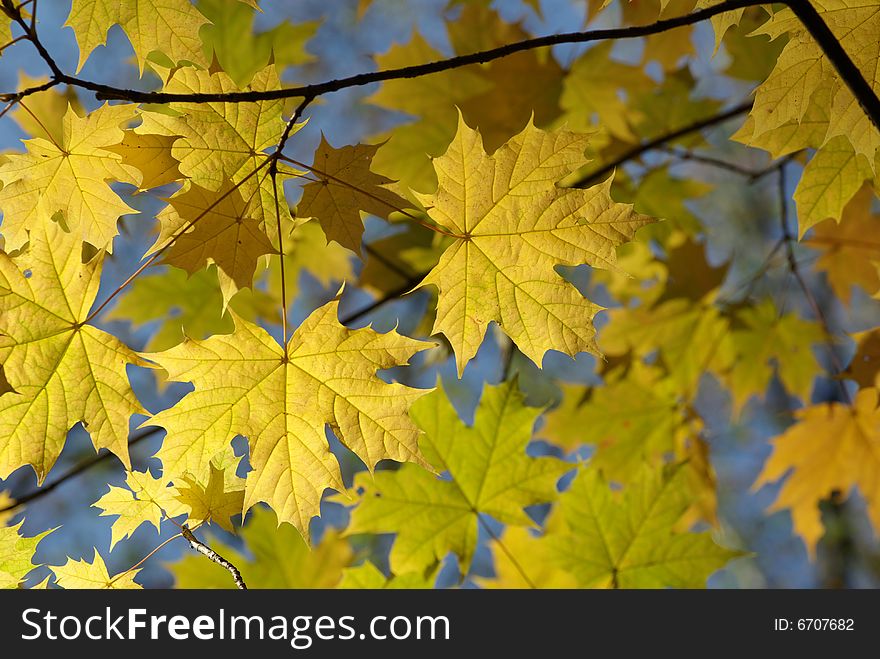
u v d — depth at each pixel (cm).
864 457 298
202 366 153
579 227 158
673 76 325
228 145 164
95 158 162
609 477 337
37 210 166
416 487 241
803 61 167
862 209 305
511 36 298
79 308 151
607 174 312
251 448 153
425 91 297
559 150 159
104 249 164
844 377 219
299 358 155
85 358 151
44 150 161
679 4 292
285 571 275
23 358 148
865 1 162
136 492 162
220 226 161
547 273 159
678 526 338
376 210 164
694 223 347
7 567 171
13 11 131
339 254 324
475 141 158
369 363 155
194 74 162
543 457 245
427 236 319
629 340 337
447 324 160
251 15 296
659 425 336
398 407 154
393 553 240
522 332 160
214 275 317
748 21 304
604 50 297
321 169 164
